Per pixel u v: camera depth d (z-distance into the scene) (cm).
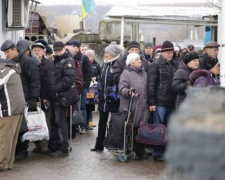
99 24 2180
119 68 929
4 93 784
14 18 1123
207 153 199
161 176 783
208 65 777
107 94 935
